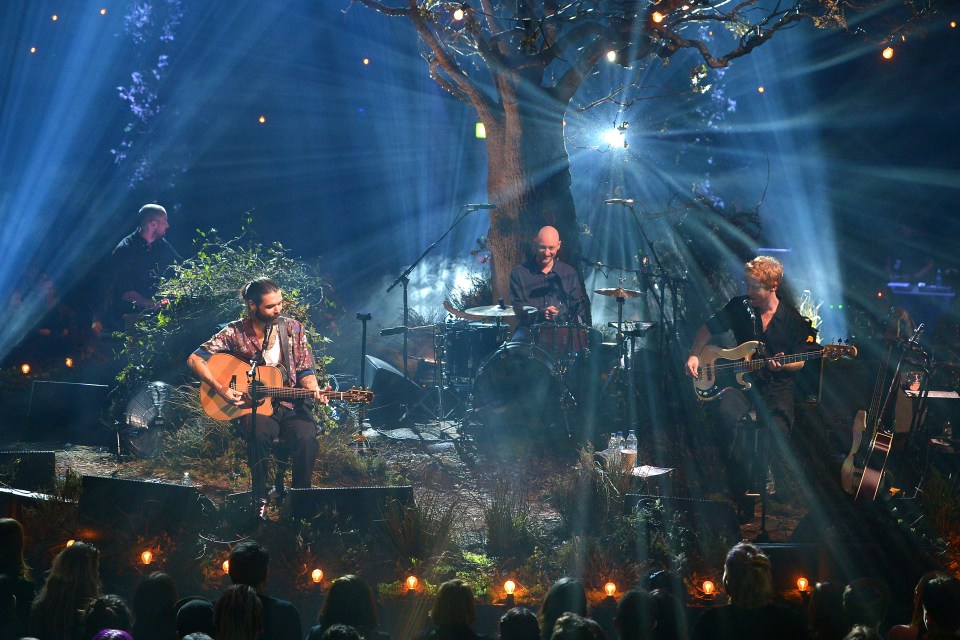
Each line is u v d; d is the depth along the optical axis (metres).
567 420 10.71
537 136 12.77
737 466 8.80
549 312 11.05
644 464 9.90
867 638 4.54
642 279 13.52
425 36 12.45
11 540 5.75
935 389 11.86
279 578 7.18
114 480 7.82
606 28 11.82
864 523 7.93
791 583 7.21
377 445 11.03
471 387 11.91
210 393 8.45
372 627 5.26
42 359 17.41
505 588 6.97
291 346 8.68
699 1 11.63
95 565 5.37
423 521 7.65
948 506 8.09
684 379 11.54
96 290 20.39
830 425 10.34
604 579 7.27
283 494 8.66
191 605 5.14
